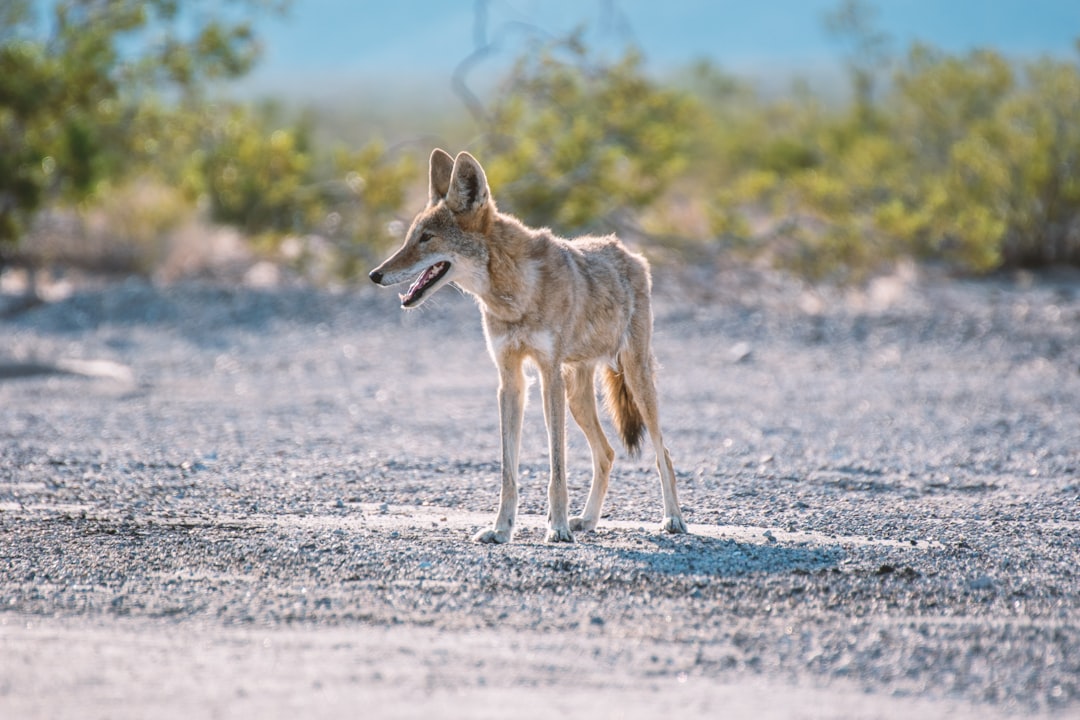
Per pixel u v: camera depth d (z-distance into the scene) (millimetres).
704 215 88188
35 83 75562
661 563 24516
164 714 16172
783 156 113500
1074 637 19844
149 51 80875
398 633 19953
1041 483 34594
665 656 18875
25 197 76250
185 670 17984
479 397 51531
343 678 17672
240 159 83250
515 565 24266
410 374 57531
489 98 85875
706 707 16719
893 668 18391
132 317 69938
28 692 16969
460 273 27656
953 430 43625
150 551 25281
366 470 35875
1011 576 23781
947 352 61500
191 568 23969
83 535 26672
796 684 17734
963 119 97938
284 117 120688
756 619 20859
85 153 76188
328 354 62219
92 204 81938
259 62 84062
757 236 82250
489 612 21172
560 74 82625
